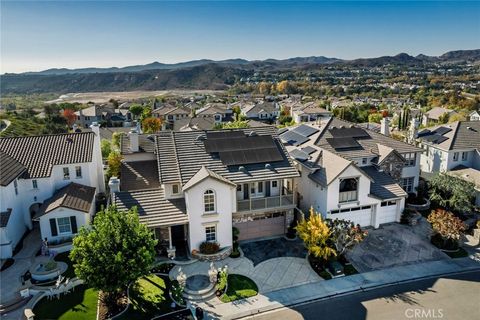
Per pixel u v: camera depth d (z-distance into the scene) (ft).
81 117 376.89
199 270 87.76
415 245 100.48
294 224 106.52
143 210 93.04
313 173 110.63
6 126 301.63
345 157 120.16
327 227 88.79
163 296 78.28
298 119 263.49
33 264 89.40
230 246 95.96
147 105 486.38
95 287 67.51
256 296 78.95
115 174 140.15
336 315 73.10
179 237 99.71
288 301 77.36
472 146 145.79
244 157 104.99
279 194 107.24
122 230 72.13
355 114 327.88
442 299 77.92
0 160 102.42
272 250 98.07
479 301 77.15
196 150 106.01
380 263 91.86
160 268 87.92
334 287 82.23
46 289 79.25
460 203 113.91
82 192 108.47
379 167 120.98
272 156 106.52
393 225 111.86
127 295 77.66
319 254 87.35
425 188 130.31
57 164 110.22
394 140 132.98
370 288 81.97
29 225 106.73
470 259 94.32
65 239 97.30
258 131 117.80
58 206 95.40
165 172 99.09
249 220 102.68
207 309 74.90
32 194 106.01
